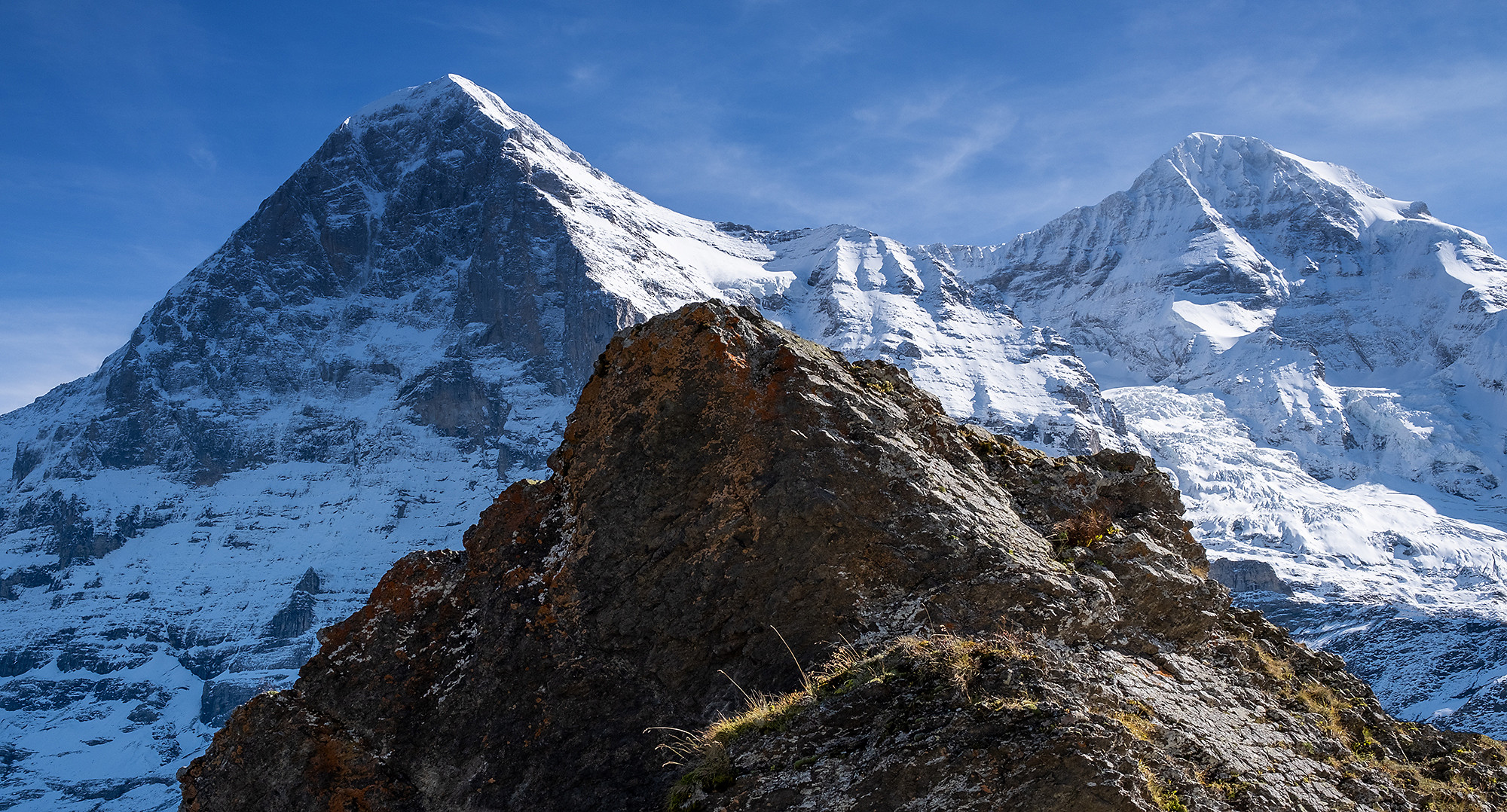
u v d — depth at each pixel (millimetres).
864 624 10055
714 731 9094
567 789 9852
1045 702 7605
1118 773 6996
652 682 10281
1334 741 10180
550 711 10250
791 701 8977
